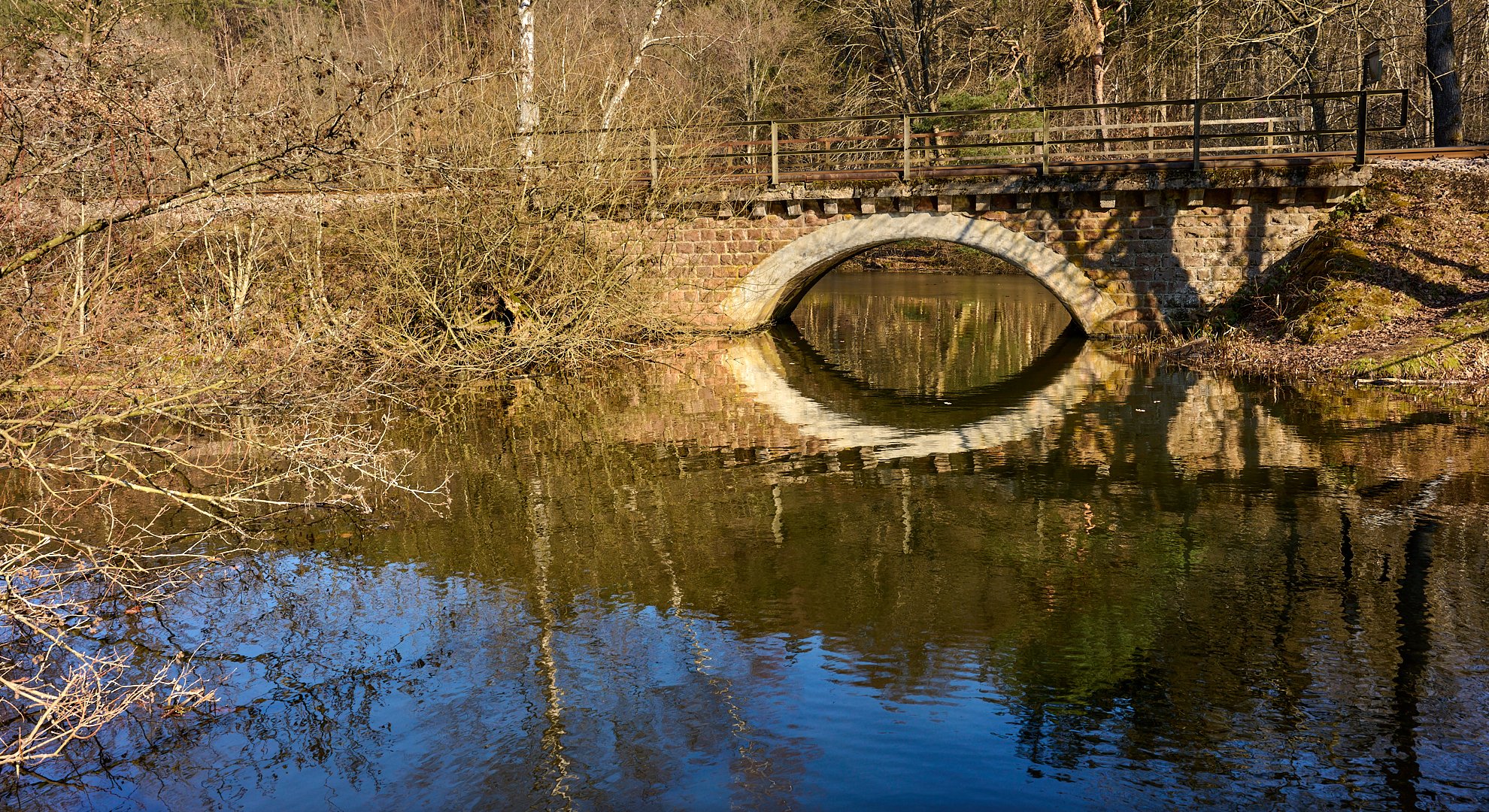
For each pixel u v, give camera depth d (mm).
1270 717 4973
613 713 5176
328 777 4664
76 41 6625
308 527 7969
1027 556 7172
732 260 17250
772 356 16500
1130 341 15836
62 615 6195
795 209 16703
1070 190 15523
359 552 7422
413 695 5375
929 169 16531
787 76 31281
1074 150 23109
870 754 4758
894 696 5281
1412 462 8922
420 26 21984
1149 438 10234
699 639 5965
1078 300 16109
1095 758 4680
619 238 15805
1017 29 29125
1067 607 6289
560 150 15062
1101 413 11586
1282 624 5938
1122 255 15883
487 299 14836
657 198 16328
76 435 7285
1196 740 4812
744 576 6906
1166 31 26688
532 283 15078
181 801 4504
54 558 7137
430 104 13211
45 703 4941
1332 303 13789
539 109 15820
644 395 13359
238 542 7629
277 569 7113
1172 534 7484
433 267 14406
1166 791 4434
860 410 12336
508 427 11406
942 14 30531
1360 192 15250
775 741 4871
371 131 11180
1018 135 23969
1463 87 27625
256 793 4555
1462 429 9969
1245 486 8484
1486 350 11977
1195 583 6582
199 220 11453
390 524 8023
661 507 8414
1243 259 15523
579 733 4992
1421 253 14203
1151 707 5105
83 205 8523
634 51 20375
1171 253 15711
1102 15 26438
